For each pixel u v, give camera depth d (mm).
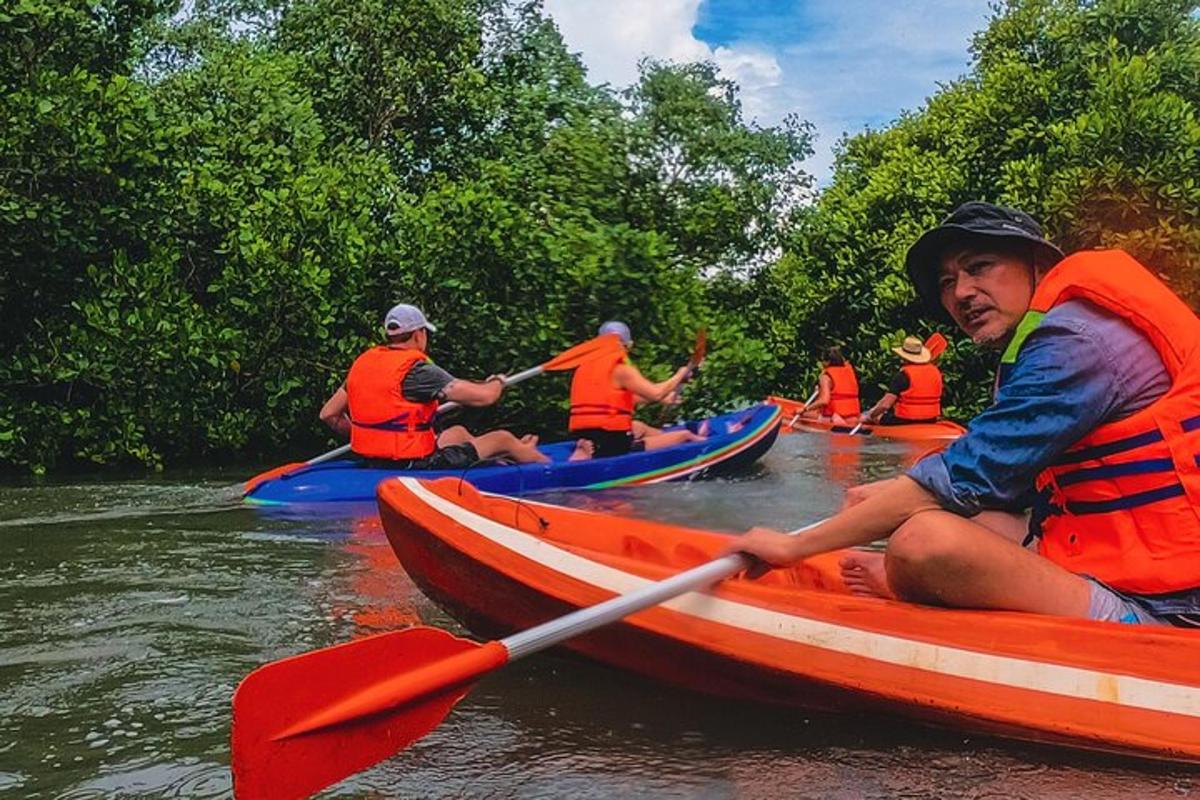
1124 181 11180
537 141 11422
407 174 12469
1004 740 2227
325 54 12289
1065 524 2422
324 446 9219
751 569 2555
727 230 10422
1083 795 1969
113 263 7984
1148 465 2264
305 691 1972
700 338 7156
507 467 6094
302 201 8477
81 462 8094
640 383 6828
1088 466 2328
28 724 2293
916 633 2320
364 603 3336
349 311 8680
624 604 2328
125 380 7758
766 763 2117
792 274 13891
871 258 13508
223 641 2920
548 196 9148
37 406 7660
